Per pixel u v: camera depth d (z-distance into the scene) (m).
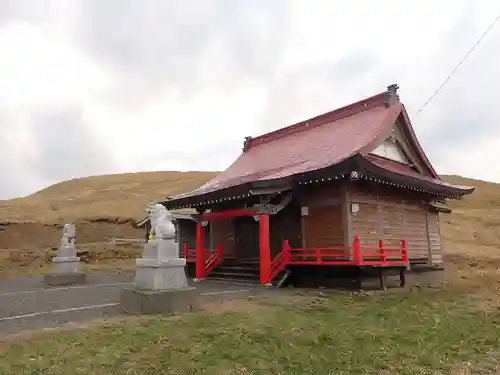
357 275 14.91
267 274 16.17
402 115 19.30
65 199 53.81
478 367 6.20
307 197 17.31
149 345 6.78
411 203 19.78
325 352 6.64
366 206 16.78
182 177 73.12
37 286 18.27
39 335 7.53
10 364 5.79
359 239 15.07
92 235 39.41
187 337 7.31
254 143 26.94
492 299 12.95
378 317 9.70
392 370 5.94
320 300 12.29
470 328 8.68
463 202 59.56
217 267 20.48
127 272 26.72
